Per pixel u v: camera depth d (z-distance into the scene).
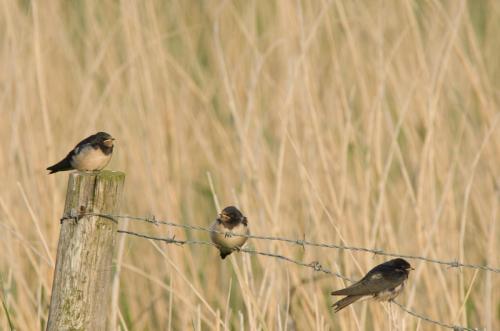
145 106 14.71
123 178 7.40
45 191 12.77
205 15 17.97
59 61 16.22
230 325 11.96
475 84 13.71
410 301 11.13
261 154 13.35
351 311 10.10
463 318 10.70
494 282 12.48
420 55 13.79
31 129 13.29
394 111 15.50
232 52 16.67
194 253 13.95
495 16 17.86
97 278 7.31
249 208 12.41
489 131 12.31
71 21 18.03
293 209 13.46
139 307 13.05
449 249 12.23
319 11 15.12
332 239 12.39
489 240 12.12
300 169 12.24
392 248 11.84
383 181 11.98
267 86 15.64
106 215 7.28
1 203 11.57
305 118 13.29
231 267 13.15
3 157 13.83
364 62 15.19
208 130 15.76
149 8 15.21
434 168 13.03
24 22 15.45
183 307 11.96
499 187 12.88
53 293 7.32
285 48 14.66
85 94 14.85
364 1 15.54
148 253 13.51
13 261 11.66
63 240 7.30
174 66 15.95
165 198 13.36
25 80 14.86
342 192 12.12
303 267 12.32
